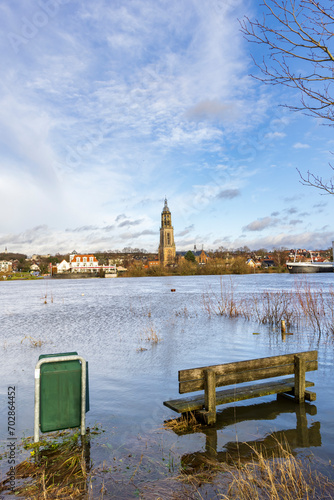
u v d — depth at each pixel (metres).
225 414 6.96
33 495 4.33
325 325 16.98
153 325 18.48
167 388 8.59
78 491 4.39
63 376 5.50
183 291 46.19
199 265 130.12
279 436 5.93
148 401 7.73
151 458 5.24
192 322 19.34
